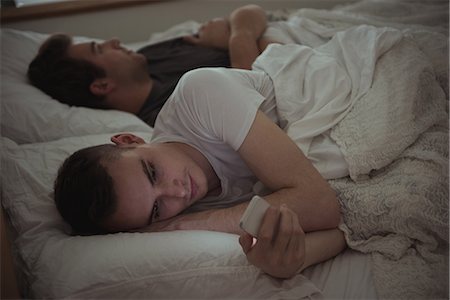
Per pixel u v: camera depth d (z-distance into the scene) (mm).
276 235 681
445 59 1021
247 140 810
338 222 821
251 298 709
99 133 1216
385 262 777
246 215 671
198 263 707
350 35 1079
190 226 824
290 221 681
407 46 999
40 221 838
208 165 904
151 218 815
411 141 855
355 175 848
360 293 744
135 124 1252
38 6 1783
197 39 1564
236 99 833
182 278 693
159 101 1392
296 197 781
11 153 1010
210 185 921
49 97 1349
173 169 829
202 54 1482
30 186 906
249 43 1380
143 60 1433
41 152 1019
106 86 1379
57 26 1841
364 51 1007
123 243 741
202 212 856
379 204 797
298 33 1351
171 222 836
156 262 702
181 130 906
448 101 958
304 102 936
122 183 775
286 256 695
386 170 864
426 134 875
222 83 854
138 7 1907
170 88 1399
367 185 841
